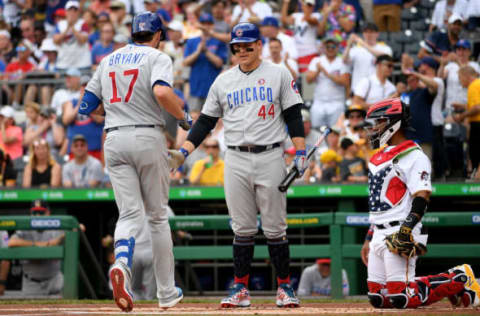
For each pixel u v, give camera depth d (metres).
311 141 42.62
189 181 37.69
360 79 43.41
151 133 18.44
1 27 57.47
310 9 47.12
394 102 20.09
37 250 31.91
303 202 39.41
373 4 51.16
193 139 21.56
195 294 35.97
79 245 34.78
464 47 42.44
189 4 54.34
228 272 40.09
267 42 45.62
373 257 20.03
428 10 52.91
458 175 38.41
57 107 46.41
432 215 29.77
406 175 19.39
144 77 18.41
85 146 39.16
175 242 34.81
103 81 18.86
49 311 20.59
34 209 34.41
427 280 19.78
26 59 53.59
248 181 21.09
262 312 18.56
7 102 51.12
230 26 48.25
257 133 20.91
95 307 24.20
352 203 35.72
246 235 21.73
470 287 19.89
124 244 17.77
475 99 35.94
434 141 38.31
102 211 40.22
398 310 19.05
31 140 45.25
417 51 48.88
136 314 17.25
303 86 45.88
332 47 43.38
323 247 30.56
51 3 58.69
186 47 45.84
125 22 51.84
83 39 51.41
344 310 19.48
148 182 18.66
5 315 17.41
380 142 20.17
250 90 21.03
